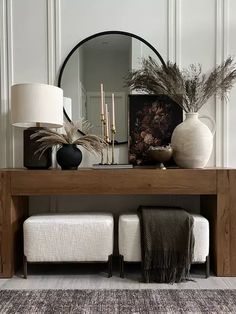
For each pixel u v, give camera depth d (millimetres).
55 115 1917
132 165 2014
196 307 1420
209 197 1922
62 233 1729
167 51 2188
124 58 2193
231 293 1564
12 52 2188
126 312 1379
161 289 1616
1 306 1434
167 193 1750
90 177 1752
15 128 2191
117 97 2207
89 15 2189
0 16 2186
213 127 2129
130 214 1869
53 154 2182
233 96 2197
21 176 1749
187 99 2031
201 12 2191
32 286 1661
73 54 2188
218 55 2189
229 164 2195
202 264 1976
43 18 2189
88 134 2076
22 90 1873
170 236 1703
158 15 2189
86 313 1371
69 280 1746
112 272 1870
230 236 1758
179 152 1947
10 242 1765
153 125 2203
